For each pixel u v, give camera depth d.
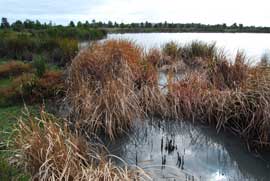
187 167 4.09
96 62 6.30
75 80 5.98
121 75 5.94
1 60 11.16
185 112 5.67
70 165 3.34
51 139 3.57
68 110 5.64
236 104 5.30
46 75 7.21
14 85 6.75
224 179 3.86
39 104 6.19
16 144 3.77
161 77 7.42
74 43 11.56
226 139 4.98
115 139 4.87
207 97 5.66
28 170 3.47
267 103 4.77
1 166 3.50
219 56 7.75
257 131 4.90
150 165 4.08
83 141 4.05
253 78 5.46
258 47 14.09
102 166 3.44
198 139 4.96
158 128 5.29
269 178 3.94
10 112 5.71
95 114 5.01
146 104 5.69
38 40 12.91
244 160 4.38
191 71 7.03
